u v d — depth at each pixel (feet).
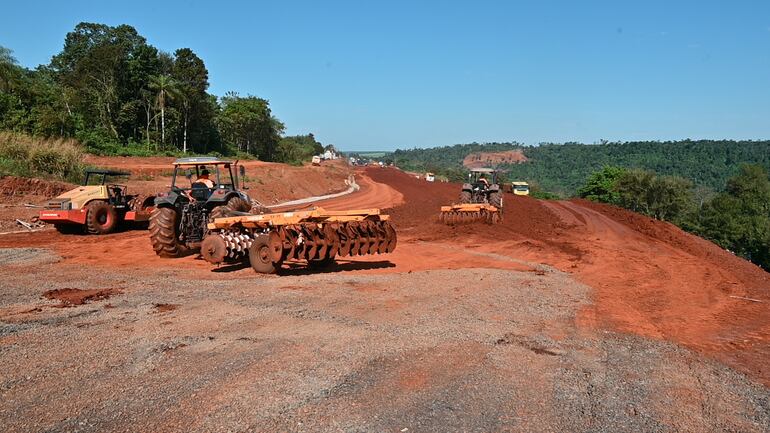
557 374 15.15
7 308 21.02
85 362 15.02
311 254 29.04
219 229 31.22
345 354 15.98
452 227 54.29
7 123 123.54
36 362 14.96
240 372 14.40
